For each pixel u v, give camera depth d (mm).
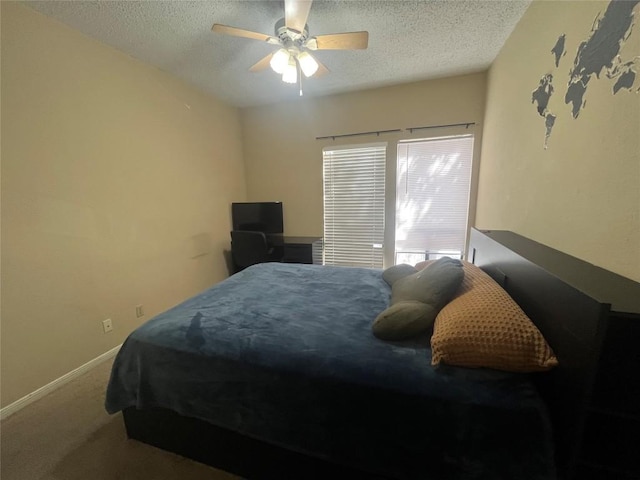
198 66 2701
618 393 754
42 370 1927
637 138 923
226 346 1282
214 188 3611
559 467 857
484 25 2096
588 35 1198
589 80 1189
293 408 1111
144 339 1402
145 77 2619
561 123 1416
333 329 1392
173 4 1832
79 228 2129
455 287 1350
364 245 3820
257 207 3885
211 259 3607
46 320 1945
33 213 1856
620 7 1000
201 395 1261
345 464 1076
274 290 1983
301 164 3895
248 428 1203
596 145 1140
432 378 1007
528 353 953
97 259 2268
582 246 1229
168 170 2922
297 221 4062
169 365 1313
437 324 1179
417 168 3402
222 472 1346
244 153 4137
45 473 1351
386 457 1006
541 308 1070
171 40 2240
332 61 2668
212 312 1617
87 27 2035
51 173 1941
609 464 793
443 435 934
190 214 3242
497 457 887
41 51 1859
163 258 2906
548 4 1581
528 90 1836
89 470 1362
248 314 1583
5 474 1348
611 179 1050
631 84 947
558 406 896
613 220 1037
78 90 2084
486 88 2926
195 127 3260
